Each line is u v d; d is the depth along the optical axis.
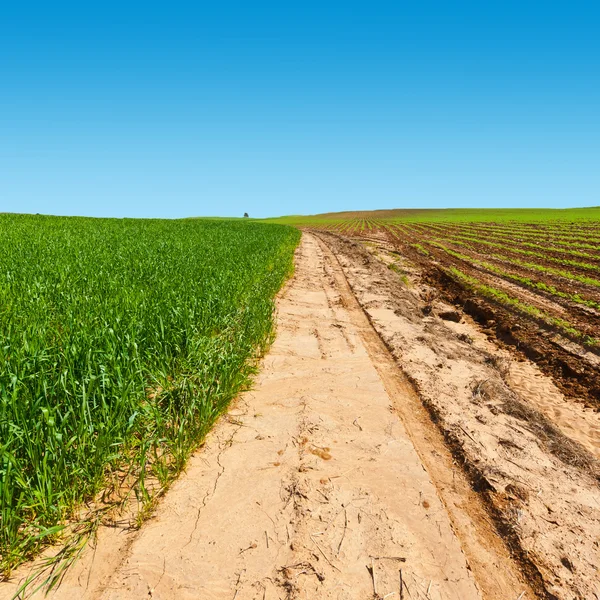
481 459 4.45
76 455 3.20
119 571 2.75
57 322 5.05
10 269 7.87
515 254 23.11
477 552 3.29
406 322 9.79
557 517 3.75
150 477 3.68
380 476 4.04
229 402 5.11
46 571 2.69
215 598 2.64
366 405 5.49
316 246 30.41
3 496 2.62
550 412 6.39
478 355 8.46
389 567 3.00
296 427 4.75
